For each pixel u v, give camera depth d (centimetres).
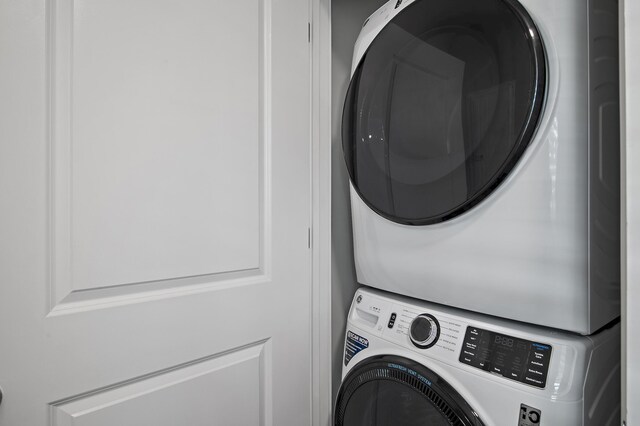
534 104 68
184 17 91
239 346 103
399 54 96
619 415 75
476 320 81
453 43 83
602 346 70
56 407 73
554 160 68
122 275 81
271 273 110
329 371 127
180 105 90
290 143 115
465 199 79
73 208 75
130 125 82
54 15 73
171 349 89
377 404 95
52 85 72
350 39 141
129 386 83
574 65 66
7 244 68
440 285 88
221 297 98
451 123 82
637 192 46
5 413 67
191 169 92
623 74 49
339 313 135
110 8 79
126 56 81
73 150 74
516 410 68
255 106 106
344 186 138
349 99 113
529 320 73
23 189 69
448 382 79
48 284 72
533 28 69
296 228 117
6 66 67
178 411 91
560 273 68
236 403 102
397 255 98
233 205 101
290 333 115
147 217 85
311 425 121
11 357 68
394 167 96
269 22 109
